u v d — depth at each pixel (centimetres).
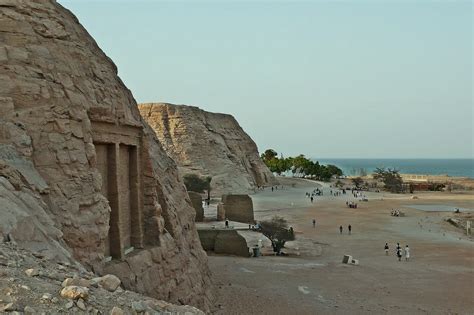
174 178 2345
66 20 1720
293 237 5006
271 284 2841
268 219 6300
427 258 4278
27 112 1385
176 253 1959
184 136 9750
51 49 1537
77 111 1490
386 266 3822
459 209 8662
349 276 3331
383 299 2759
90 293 816
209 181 8494
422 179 17088
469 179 17000
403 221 6981
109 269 1497
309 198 10038
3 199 1101
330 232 5812
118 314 767
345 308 2458
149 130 2353
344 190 12125
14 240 1025
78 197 1398
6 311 685
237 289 2558
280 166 16588
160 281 1764
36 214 1188
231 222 5509
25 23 1495
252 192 10412
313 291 2781
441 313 2542
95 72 1703
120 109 1755
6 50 1422
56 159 1388
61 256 1101
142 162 1897
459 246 4975
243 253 3891
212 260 3500
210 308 2108
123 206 1769
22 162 1303
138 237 1803
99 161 1634
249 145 12238
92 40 1881
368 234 5706
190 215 2352
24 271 846
